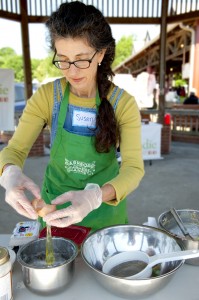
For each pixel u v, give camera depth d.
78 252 0.93
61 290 0.80
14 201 0.87
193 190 4.03
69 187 1.18
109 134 1.08
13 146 1.14
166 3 5.23
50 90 1.13
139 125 1.11
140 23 5.34
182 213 1.12
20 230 1.09
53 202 0.86
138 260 0.91
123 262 0.91
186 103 9.12
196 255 0.82
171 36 10.96
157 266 0.86
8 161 1.07
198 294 0.81
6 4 4.84
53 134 1.16
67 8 0.92
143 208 3.42
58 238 0.94
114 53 1.08
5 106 5.11
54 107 1.13
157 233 0.97
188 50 10.98
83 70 0.97
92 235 0.95
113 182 0.98
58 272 0.78
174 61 14.70
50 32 0.93
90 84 1.07
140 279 0.73
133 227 1.00
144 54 13.57
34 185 0.92
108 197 0.95
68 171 1.17
